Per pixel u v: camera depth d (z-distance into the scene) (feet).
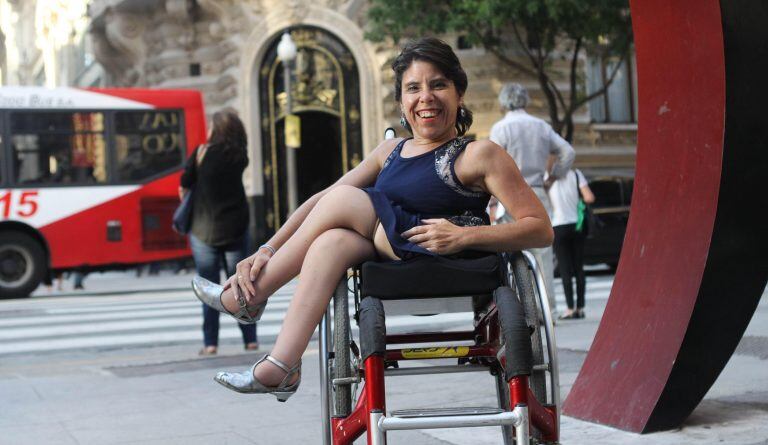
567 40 80.48
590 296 42.22
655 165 15.80
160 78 82.07
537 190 29.50
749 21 14.60
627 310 16.20
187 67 80.94
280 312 42.47
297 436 16.58
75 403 21.09
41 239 59.77
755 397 17.33
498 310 11.00
